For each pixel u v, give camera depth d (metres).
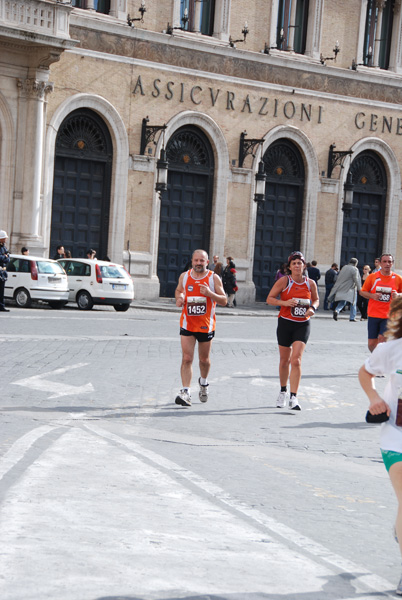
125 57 37.41
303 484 8.71
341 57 44.66
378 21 45.97
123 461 8.96
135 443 10.14
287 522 7.15
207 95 40.12
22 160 34.28
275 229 43.44
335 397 15.23
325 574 5.80
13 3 31.83
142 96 38.16
